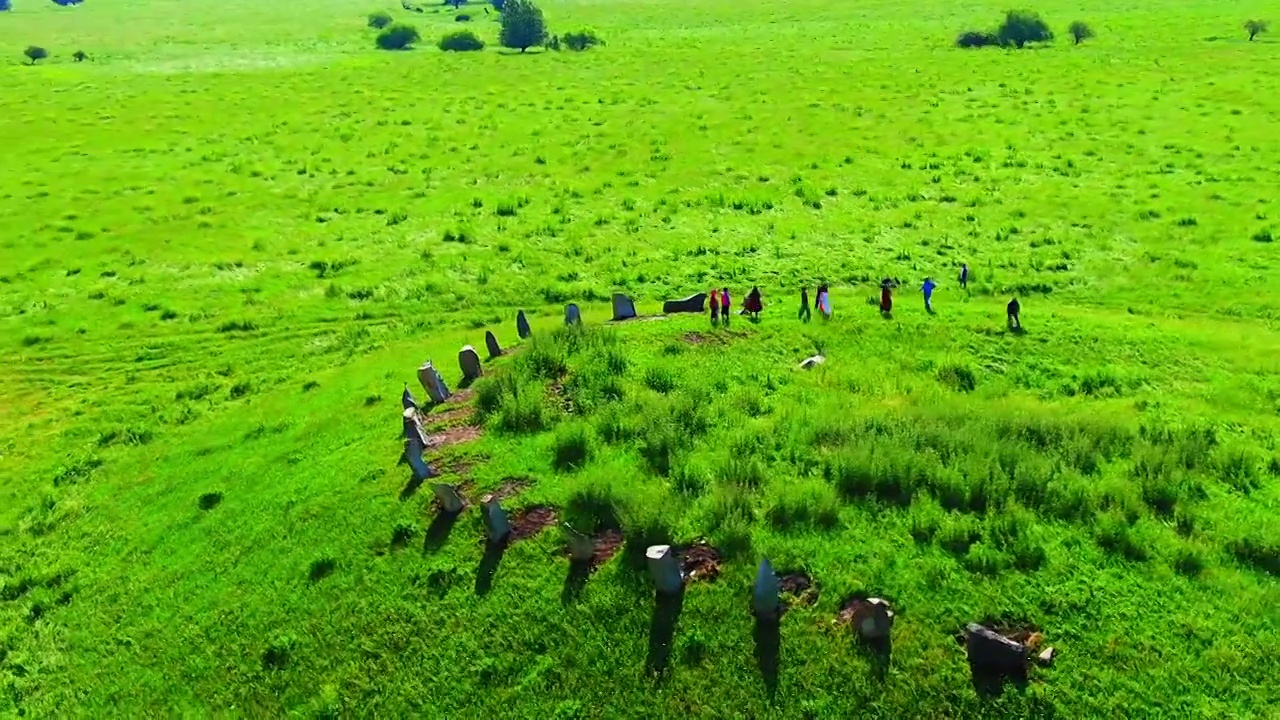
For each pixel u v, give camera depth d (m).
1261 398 26.30
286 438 27.69
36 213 51.56
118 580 23.12
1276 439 23.48
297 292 41.34
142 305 40.25
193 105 77.00
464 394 26.66
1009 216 46.81
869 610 16.69
